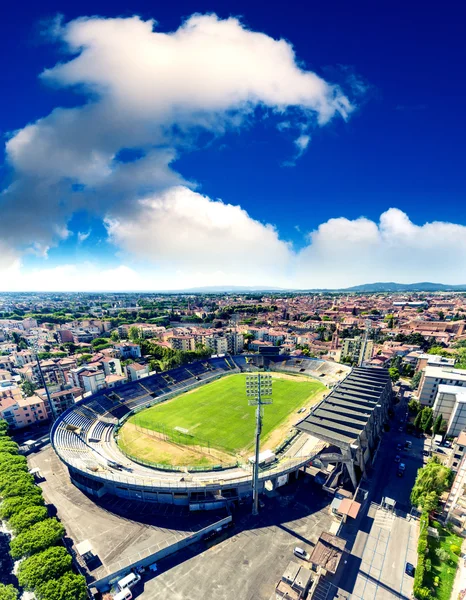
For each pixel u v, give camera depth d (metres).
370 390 99.69
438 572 51.09
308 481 76.56
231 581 50.59
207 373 163.62
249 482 68.56
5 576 53.12
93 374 133.88
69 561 49.19
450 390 100.75
